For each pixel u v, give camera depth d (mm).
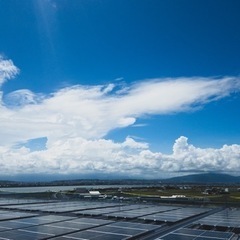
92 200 107000
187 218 59875
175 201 97438
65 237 40156
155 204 94750
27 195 122875
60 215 63812
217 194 156875
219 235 42875
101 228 46656
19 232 42688
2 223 50656
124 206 86312
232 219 60219
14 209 73562
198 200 97188
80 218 58344
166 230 47375
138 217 59406
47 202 96000
